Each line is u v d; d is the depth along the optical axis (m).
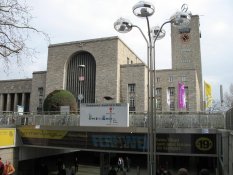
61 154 32.81
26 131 25.33
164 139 19.84
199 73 68.50
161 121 20.55
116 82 45.50
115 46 46.56
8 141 24.39
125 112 21.25
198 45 69.25
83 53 49.59
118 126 21.30
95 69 48.34
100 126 21.95
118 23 13.06
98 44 47.94
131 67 46.81
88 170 29.97
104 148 21.86
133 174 27.53
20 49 10.34
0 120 28.14
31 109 52.16
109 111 21.73
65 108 26.81
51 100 33.31
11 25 9.90
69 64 50.53
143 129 20.52
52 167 30.72
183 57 69.69
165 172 18.50
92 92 47.72
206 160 29.22
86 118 22.56
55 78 49.97
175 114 20.42
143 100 45.09
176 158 32.53
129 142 21.00
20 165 25.84
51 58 51.09
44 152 29.55
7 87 61.25
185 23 12.48
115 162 34.47
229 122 13.66
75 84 49.25
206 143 18.91
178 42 70.62
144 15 12.23
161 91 56.09
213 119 19.45
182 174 6.55
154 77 12.54
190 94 53.72
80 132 22.70
